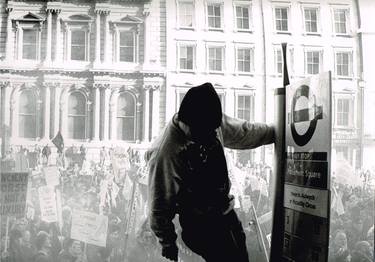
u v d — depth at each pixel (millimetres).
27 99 28188
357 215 15602
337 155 29250
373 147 29203
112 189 15531
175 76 28078
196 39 28172
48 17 28359
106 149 27578
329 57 29328
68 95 28281
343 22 29781
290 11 28953
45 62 28188
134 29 28375
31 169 25484
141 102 28203
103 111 28094
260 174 23453
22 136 27703
